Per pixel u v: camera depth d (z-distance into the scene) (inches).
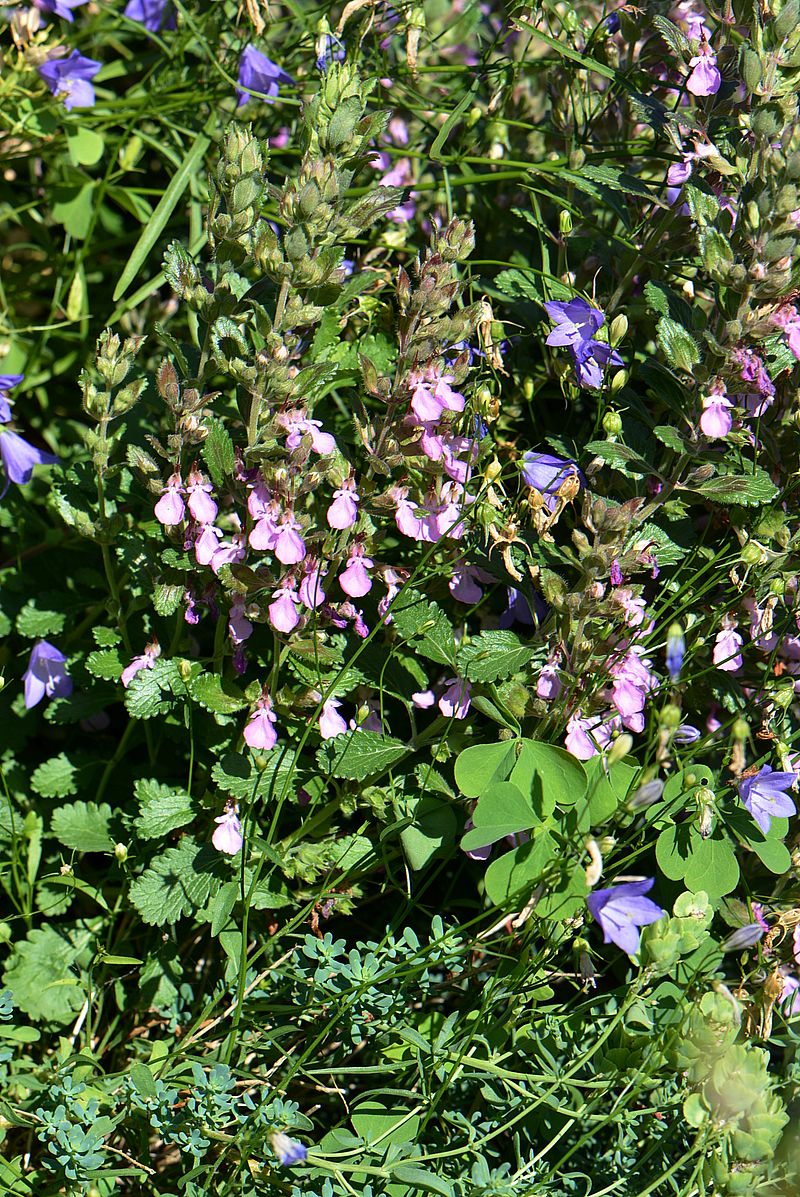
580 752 35.6
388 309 38.5
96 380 36.2
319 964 35.8
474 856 36.3
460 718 36.4
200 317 35.9
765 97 35.9
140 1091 34.6
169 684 36.4
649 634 36.1
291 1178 34.5
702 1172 34.0
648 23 38.6
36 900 38.0
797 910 35.9
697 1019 33.9
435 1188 33.7
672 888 36.7
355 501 35.4
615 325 36.2
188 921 38.2
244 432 37.0
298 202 34.5
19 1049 37.1
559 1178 35.1
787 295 35.4
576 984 36.3
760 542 36.9
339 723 36.2
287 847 36.6
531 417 39.1
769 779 35.5
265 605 36.1
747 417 36.9
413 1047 35.5
